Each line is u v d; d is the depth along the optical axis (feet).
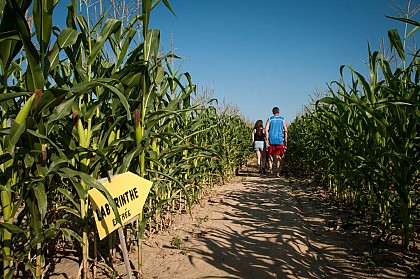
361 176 11.96
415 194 10.28
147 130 8.34
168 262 9.76
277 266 9.38
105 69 8.00
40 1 5.20
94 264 8.19
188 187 15.49
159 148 12.07
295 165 41.09
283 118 30.78
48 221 7.52
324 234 12.34
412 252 9.62
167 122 10.15
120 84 7.72
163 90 10.78
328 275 8.77
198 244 11.28
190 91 11.09
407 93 9.33
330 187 19.70
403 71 9.18
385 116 11.05
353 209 15.43
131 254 10.31
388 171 9.57
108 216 6.99
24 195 6.26
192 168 16.03
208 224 13.80
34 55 5.15
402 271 8.60
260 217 14.94
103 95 7.16
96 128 7.66
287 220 14.30
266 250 10.64
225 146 24.81
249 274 8.90
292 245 11.07
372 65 10.68
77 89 5.53
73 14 7.24
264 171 33.32
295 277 8.69
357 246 10.64
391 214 11.11
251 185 24.88
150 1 7.55
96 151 6.80
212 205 17.60
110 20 7.48
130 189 7.54
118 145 8.15
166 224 13.67
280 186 24.23
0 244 6.72
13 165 6.34
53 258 9.77
